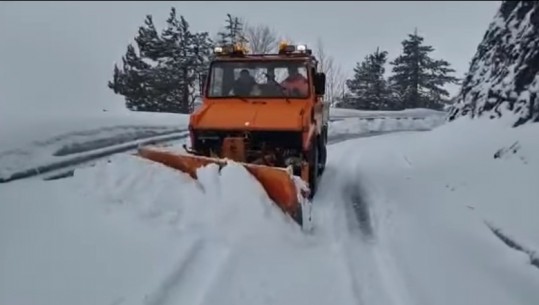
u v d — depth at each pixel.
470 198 7.32
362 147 14.64
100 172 6.63
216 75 8.19
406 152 13.12
